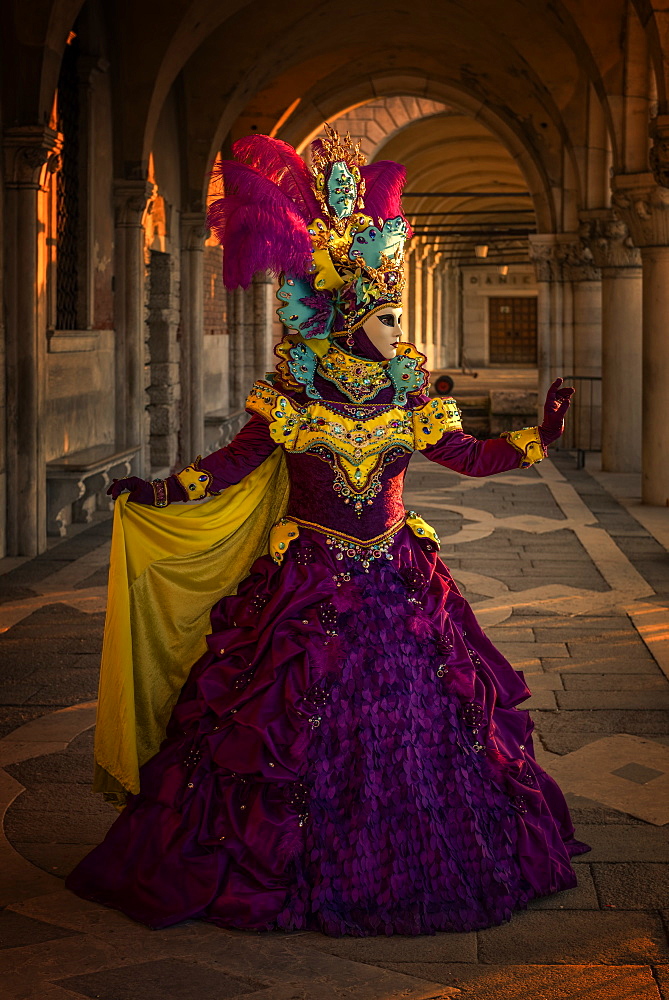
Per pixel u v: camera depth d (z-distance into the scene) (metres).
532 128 16.39
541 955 2.74
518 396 22.03
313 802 2.92
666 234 10.77
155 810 3.08
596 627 6.18
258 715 2.98
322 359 3.20
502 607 6.66
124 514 3.18
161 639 3.27
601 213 13.42
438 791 2.98
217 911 2.89
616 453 13.92
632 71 10.70
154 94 11.28
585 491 12.20
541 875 3.04
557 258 16.64
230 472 3.20
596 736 4.39
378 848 2.88
